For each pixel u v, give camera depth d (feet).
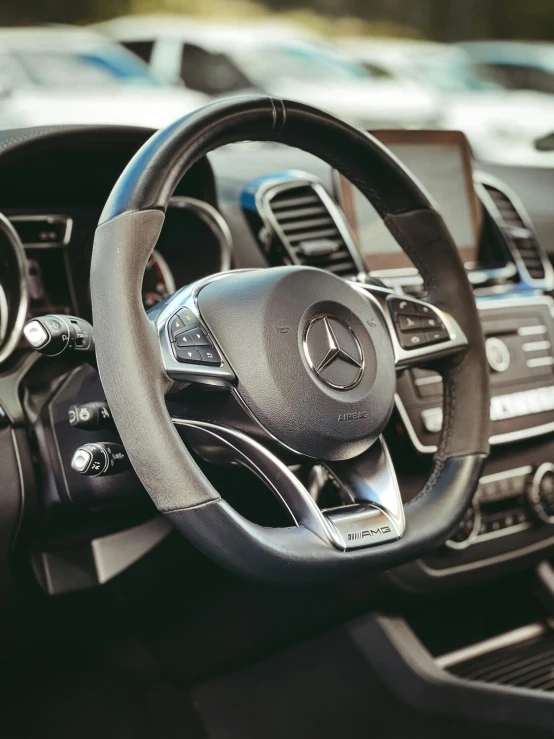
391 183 3.17
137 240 2.51
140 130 3.77
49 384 3.43
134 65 12.35
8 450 3.32
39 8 22.40
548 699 3.84
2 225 3.37
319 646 4.49
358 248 4.48
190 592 4.17
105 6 22.86
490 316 4.66
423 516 2.98
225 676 4.75
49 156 3.64
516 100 12.83
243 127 2.79
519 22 26.05
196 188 4.10
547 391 4.70
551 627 4.84
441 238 3.25
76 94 11.51
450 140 4.93
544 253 5.37
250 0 23.99
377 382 2.81
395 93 12.74
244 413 2.64
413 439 4.14
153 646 4.64
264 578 2.52
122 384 2.44
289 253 4.37
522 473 4.57
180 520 2.45
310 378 2.66
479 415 3.23
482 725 4.04
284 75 13.08
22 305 3.43
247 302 2.68
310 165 5.12
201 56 12.91
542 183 6.51
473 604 5.08
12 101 11.24
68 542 3.58
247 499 3.51
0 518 3.33
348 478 2.90
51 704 5.06
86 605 3.73
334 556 2.60
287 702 4.60
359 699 4.39
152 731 4.81
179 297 2.71
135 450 2.45
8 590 3.48
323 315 2.75
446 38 25.91
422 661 4.25
